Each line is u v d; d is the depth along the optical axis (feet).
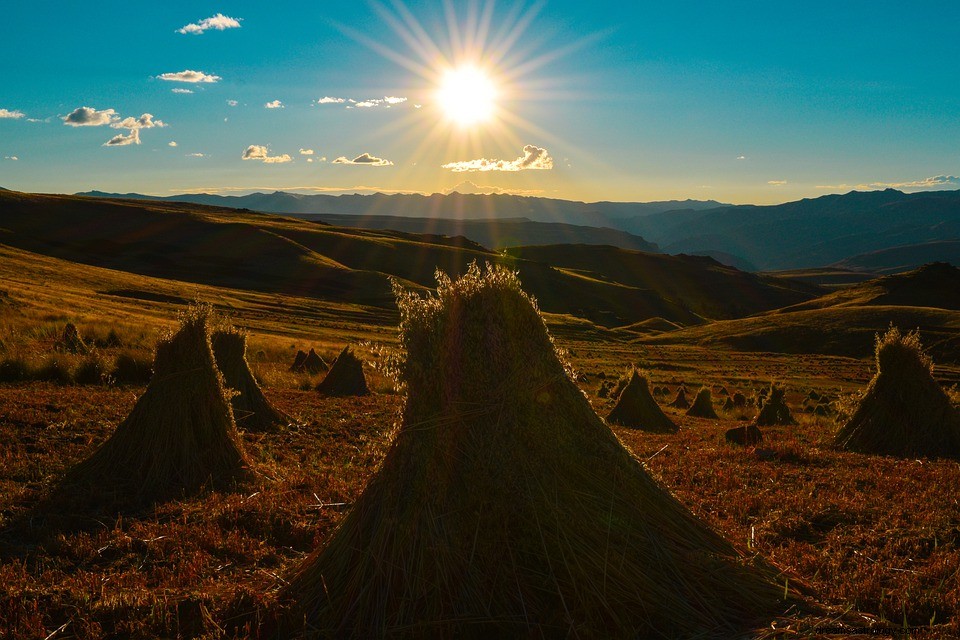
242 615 14.83
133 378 54.95
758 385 158.71
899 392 40.22
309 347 123.85
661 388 120.06
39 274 226.58
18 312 102.27
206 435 28.55
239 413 39.81
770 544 20.12
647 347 285.02
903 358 40.50
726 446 41.01
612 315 436.76
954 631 13.89
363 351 112.06
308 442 37.01
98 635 14.60
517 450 15.35
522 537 14.70
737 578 14.89
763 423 67.00
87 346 74.18
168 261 363.15
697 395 79.15
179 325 29.86
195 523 22.49
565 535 14.60
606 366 173.99
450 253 488.02
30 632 14.75
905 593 15.78
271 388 62.59
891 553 19.48
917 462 35.22
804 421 71.77
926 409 39.65
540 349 16.29
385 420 45.32
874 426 40.55
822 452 38.29
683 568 14.71
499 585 14.25
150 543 20.43
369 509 15.78
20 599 16.12
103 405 41.65
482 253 505.66
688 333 339.16
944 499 26.21
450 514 14.89
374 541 15.06
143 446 27.55
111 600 15.97
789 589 15.23
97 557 19.63
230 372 40.60
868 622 13.92
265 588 16.19
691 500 25.49
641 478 16.11
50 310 115.85
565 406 16.03
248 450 34.01
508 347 16.01
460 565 14.42
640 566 14.55
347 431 40.96
